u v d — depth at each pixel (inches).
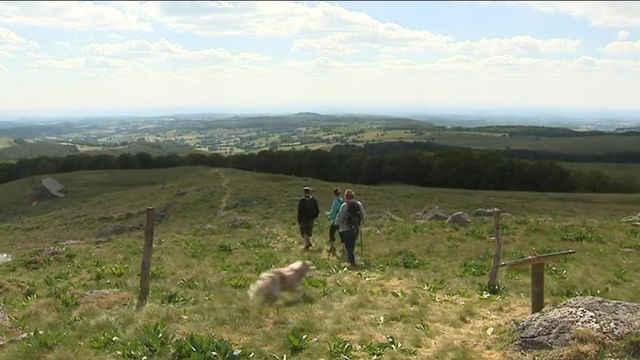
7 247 1884.8
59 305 532.1
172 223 1956.2
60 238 1987.0
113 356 357.7
